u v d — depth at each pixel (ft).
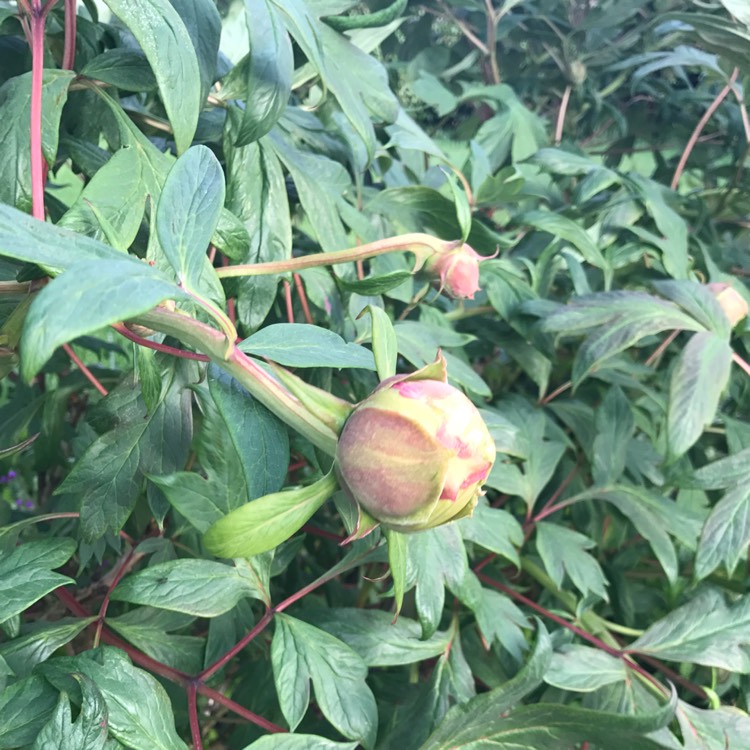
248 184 1.86
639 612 3.00
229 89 1.81
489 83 4.37
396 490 1.08
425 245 1.80
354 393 2.32
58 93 1.55
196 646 1.92
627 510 2.61
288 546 1.98
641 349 3.48
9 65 2.09
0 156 1.48
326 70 1.79
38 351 0.77
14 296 1.43
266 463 1.28
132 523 2.46
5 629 1.54
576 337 3.10
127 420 1.71
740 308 2.62
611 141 4.67
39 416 3.38
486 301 3.03
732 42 2.88
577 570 2.44
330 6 1.99
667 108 4.28
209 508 1.62
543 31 4.25
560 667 2.08
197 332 1.13
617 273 3.42
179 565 1.65
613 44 4.25
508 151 3.80
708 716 2.08
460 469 1.09
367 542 1.86
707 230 3.52
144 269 0.90
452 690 2.00
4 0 2.11
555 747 1.78
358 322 2.22
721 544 2.15
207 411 1.70
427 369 1.14
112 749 1.29
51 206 2.06
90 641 1.84
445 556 1.83
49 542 1.44
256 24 1.68
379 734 2.22
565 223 2.79
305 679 1.64
